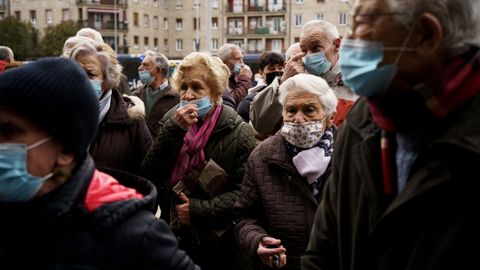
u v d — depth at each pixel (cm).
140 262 153
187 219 312
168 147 315
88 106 156
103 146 336
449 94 144
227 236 317
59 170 154
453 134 138
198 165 317
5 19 4316
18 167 150
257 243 262
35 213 151
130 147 347
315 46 371
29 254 148
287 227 266
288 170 270
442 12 143
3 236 152
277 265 256
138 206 156
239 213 284
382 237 152
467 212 137
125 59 1695
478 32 148
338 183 177
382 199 158
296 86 272
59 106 149
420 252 143
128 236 152
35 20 6197
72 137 153
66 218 150
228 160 317
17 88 147
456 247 138
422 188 141
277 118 367
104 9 6097
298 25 5816
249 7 6034
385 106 155
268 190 273
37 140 151
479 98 143
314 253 191
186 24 6544
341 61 158
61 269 148
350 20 159
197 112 314
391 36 147
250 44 6091
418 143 154
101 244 150
